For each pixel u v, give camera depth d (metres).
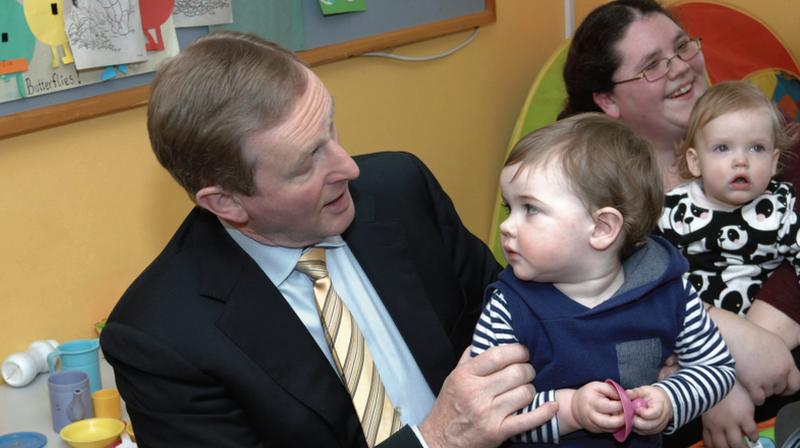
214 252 1.39
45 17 1.93
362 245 1.48
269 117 1.23
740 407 1.63
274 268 1.40
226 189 1.29
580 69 2.21
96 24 2.02
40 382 1.96
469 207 3.23
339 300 1.40
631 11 2.12
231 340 1.32
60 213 2.04
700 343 1.31
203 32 2.27
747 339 1.64
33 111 1.93
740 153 1.70
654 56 2.07
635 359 1.28
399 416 1.42
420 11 2.88
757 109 1.70
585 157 1.23
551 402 1.26
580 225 1.23
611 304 1.25
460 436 1.29
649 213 1.27
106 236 2.14
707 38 3.27
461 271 1.65
